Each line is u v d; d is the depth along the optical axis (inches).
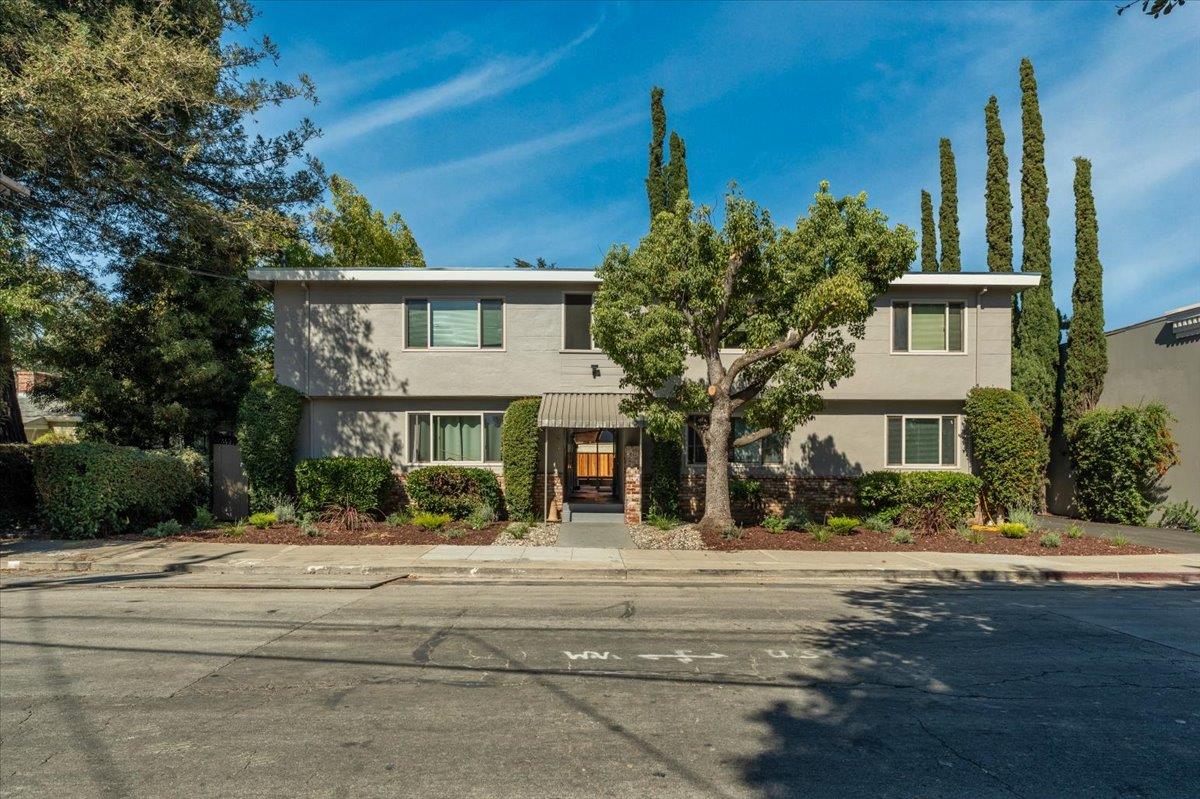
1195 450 699.4
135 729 201.5
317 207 775.1
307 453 707.4
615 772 174.9
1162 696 234.5
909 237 525.3
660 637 305.4
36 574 462.3
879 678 250.5
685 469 705.0
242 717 210.7
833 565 490.0
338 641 296.7
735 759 183.0
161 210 671.8
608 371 697.6
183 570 474.3
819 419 712.4
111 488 580.4
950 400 705.6
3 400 727.1
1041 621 344.5
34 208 659.4
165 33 617.3
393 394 697.6
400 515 646.5
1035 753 188.5
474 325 702.5
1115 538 587.2
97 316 736.3
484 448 711.7
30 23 551.5
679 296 563.2
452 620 335.9
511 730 201.3
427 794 162.7
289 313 699.4
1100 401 826.8
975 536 593.6
